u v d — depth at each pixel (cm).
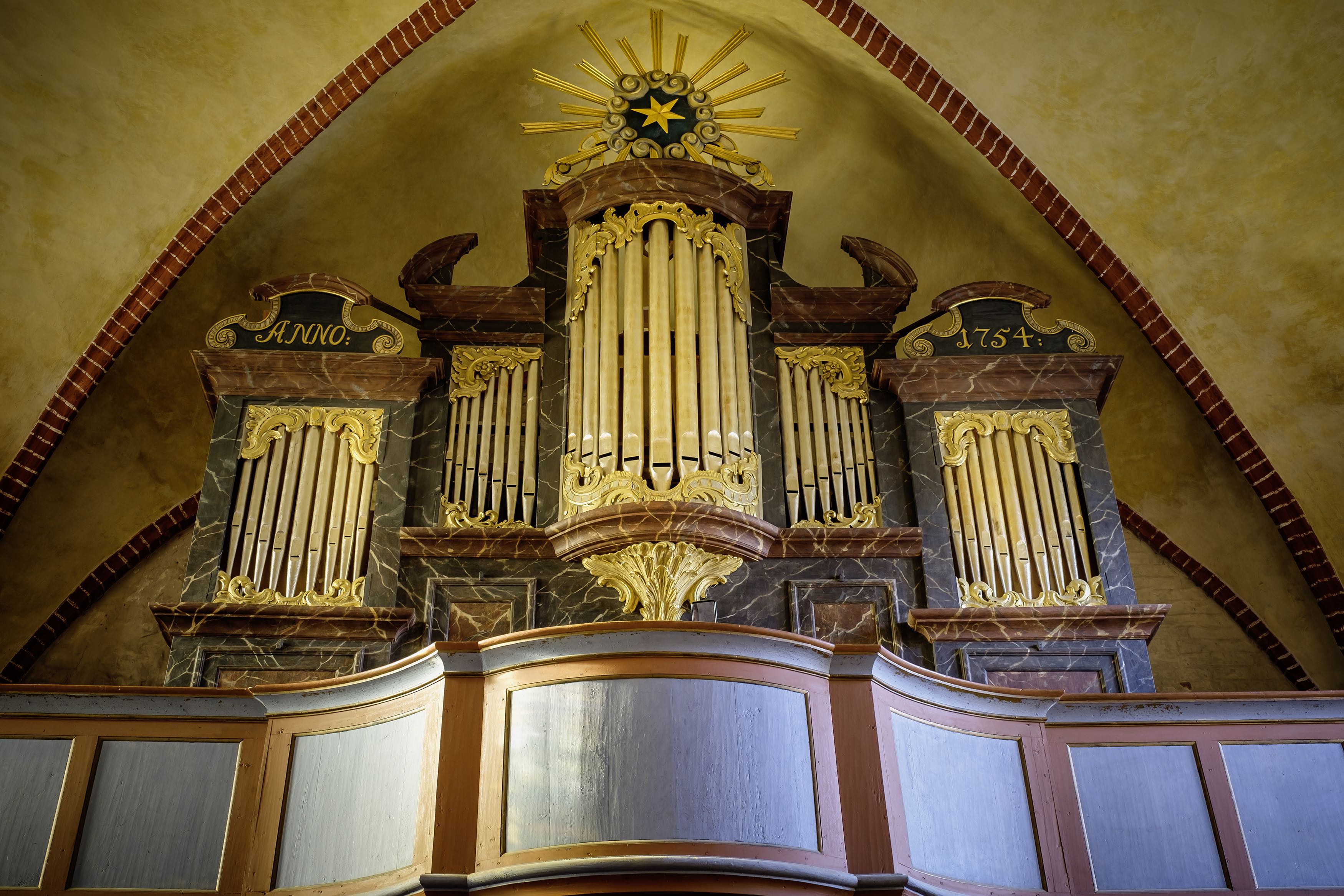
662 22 1286
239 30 1124
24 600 1197
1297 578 1210
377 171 1290
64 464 1201
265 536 965
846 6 1151
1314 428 1159
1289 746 782
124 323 1170
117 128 1139
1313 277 1122
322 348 1041
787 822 627
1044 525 994
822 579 962
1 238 1130
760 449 1012
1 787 725
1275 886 738
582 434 972
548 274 1080
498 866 619
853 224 1399
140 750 738
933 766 701
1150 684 934
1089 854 733
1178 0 1056
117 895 696
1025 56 1125
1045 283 1282
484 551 959
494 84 1300
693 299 1012
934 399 1044
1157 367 1244
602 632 654
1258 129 1089
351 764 700
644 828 612
